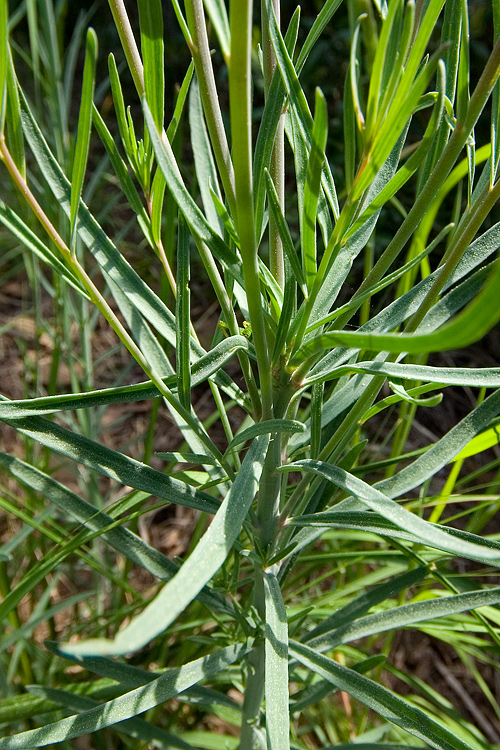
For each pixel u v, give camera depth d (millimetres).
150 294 255
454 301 233
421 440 739
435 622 361
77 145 175
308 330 217
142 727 341
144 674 310
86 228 248
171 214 308
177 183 194
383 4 237
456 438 234
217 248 205
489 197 197
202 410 784
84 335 501
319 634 309
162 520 702
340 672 262
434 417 758
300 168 235
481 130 854
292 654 272
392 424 741
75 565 621
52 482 275
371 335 146
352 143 191
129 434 765
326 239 245
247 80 146
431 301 215
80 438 244
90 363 509
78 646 112
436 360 784
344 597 450
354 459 287
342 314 236
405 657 624
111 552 580
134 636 119
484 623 308
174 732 422
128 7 1162
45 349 807
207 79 192
